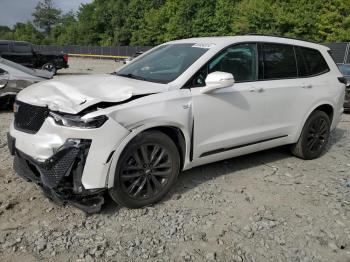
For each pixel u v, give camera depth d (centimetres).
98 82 403
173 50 471
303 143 545
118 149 346
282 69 503
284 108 497
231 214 384
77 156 331
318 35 3512
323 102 551
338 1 3359
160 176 392
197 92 402
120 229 347
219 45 437
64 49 5716
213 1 4756
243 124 452
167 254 314
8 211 370
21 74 881
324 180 486
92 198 356
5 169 475
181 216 375
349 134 755
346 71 1055
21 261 297
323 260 316
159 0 6378
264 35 498
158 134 377
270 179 480
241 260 310
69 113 331
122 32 6488
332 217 388
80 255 308
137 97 365
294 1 3697
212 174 485
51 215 366
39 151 343
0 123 751
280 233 353
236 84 442
